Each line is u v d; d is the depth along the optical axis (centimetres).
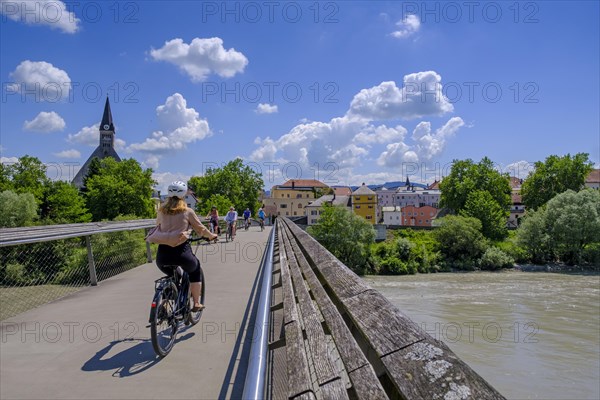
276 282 921
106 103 12331
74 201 6003
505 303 3988
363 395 199
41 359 447
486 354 2444
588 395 1878
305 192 13362
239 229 3972
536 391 1938
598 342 2620
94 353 466
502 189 9025
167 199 514
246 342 504
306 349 340
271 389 359
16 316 631
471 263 6888
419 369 180
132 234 1223
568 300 4116
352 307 307
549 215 7162
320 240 6925
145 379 392
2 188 5894
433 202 16912
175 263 502
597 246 6819
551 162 9069
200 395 357
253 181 8338
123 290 845
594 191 7356
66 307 692
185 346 491
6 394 360
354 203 12125
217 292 819
